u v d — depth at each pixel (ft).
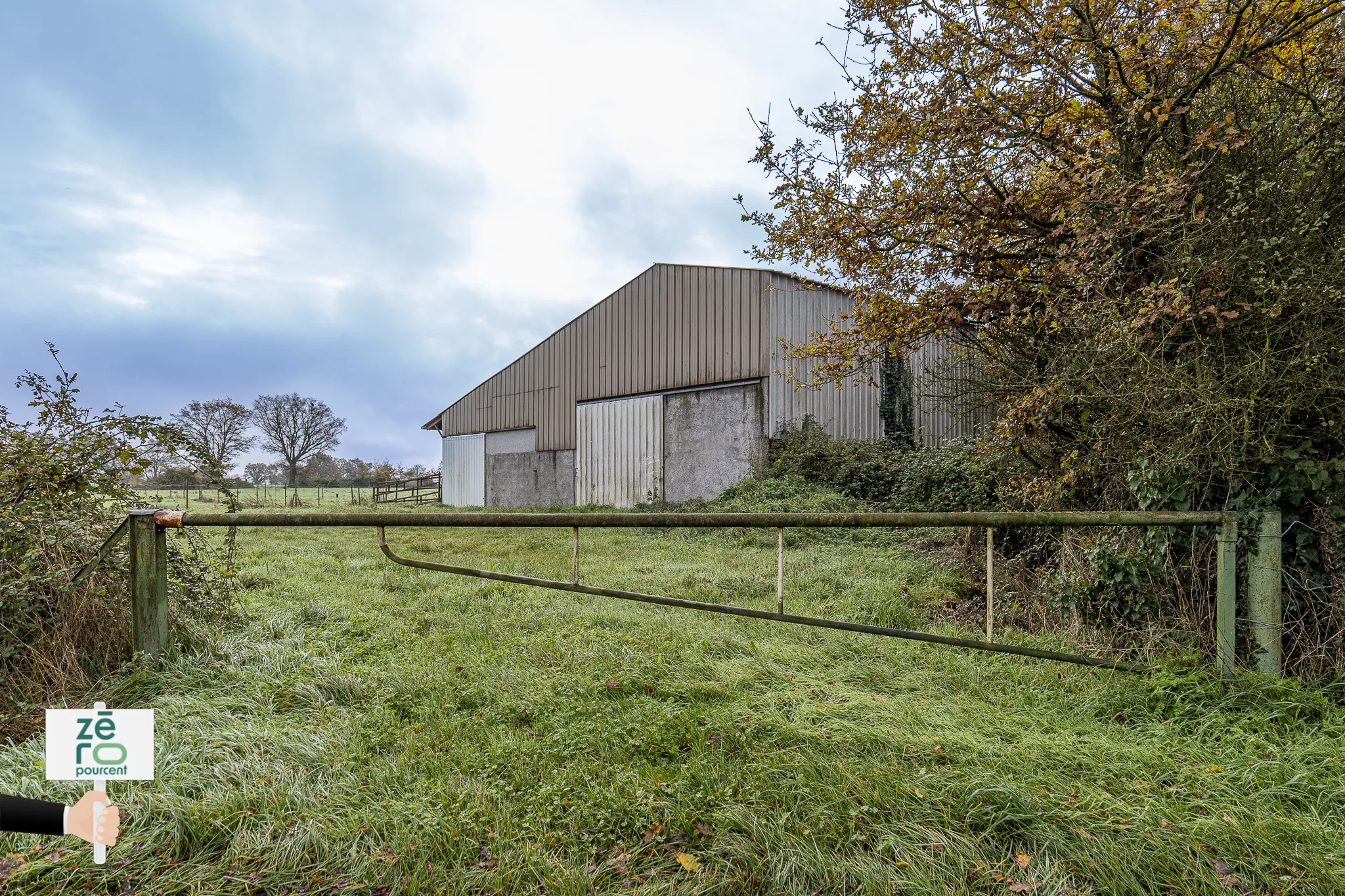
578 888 5.70
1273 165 12.95
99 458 12.46
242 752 8.30
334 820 6.74
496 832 6.53
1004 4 15.64
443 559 26.48
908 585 19.94
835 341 22.06
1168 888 5.78
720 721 9.20
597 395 56.18
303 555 27.22
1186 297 11.94
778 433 43.55
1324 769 7.56
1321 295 10.94
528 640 13.73
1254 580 10.36
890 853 6.30
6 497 11.53
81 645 11.02
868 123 18.88
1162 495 11.81
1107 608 12.49
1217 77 14.01
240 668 11.61
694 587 19.70
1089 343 13.96
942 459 33.81
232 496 14.79
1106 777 7.53
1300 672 10.52
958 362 24.32
